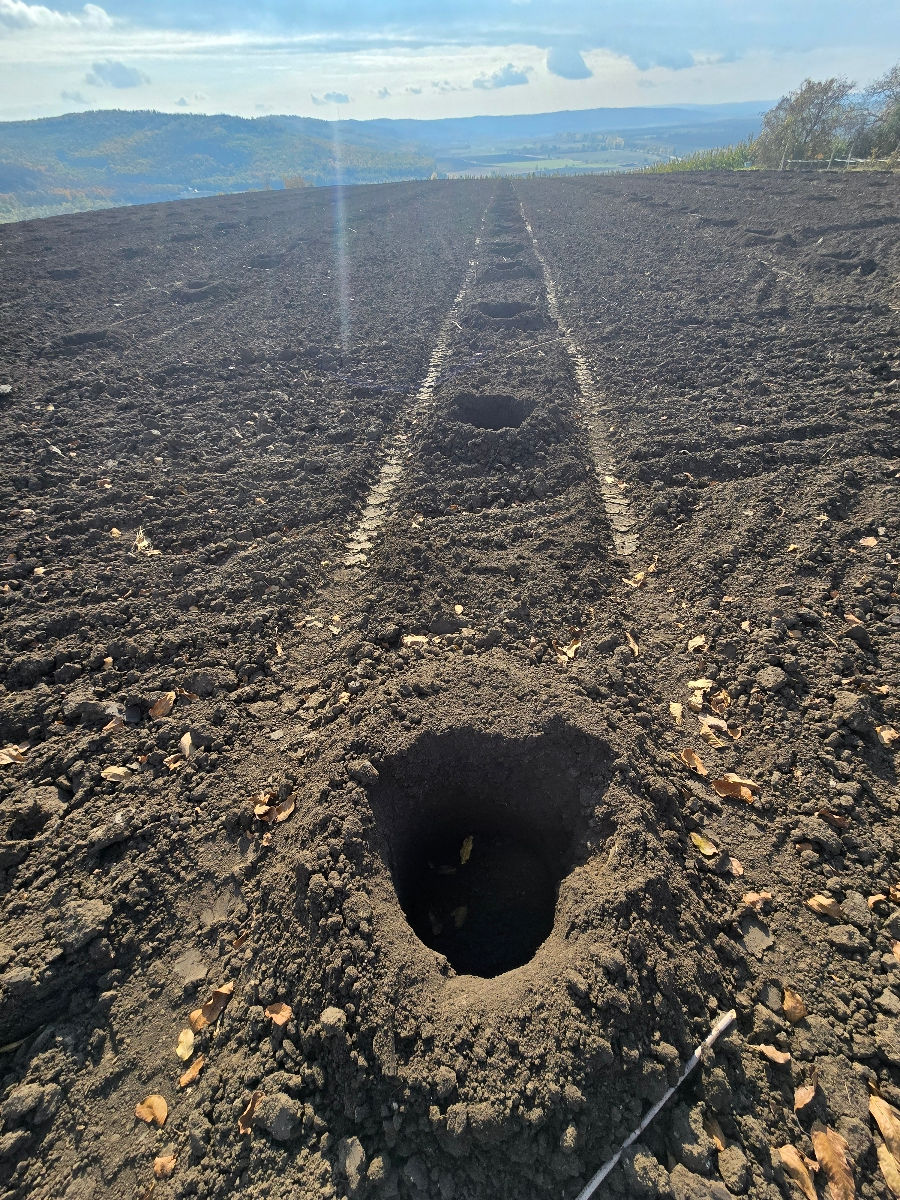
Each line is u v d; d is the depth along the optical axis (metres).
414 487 6.38
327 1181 2.20
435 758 3.49
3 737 3.77
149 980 2.76
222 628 4.57
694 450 6.61
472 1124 2.22
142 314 11.38
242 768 3.60
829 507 5.38
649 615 4.73
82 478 6.45
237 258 15.77
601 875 2.96
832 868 3.09
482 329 10.90
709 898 2.99
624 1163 2.18
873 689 3.83
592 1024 2.40
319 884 2.78
